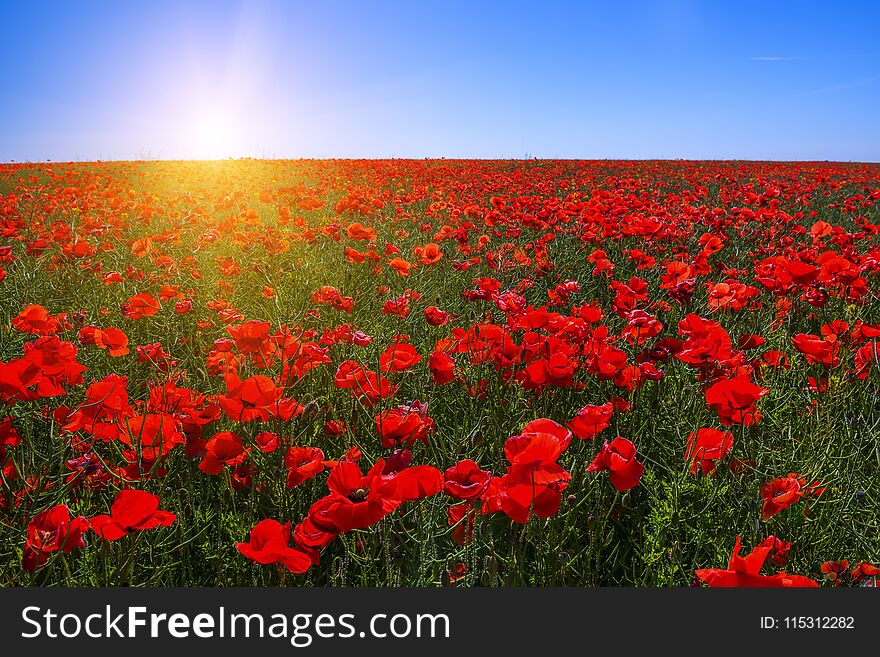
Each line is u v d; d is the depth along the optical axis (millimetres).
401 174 20188
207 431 2664
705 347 2742
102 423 2051
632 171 25969
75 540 1703
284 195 10898
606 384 3166
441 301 4988
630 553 2400
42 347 2209
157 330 4145
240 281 5480
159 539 2074
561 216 7797
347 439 2596
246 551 1451
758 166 29812
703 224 7914
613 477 1794
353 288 5512
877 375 3195
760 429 2680
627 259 6785
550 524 1988
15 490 2232
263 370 2664
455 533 1903
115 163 30875
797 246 6801
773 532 2270
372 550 1948
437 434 2648
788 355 3352
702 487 2301
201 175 19484
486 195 13711
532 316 3033
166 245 6613
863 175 24266
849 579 1948
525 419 2887
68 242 5520
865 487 2484
